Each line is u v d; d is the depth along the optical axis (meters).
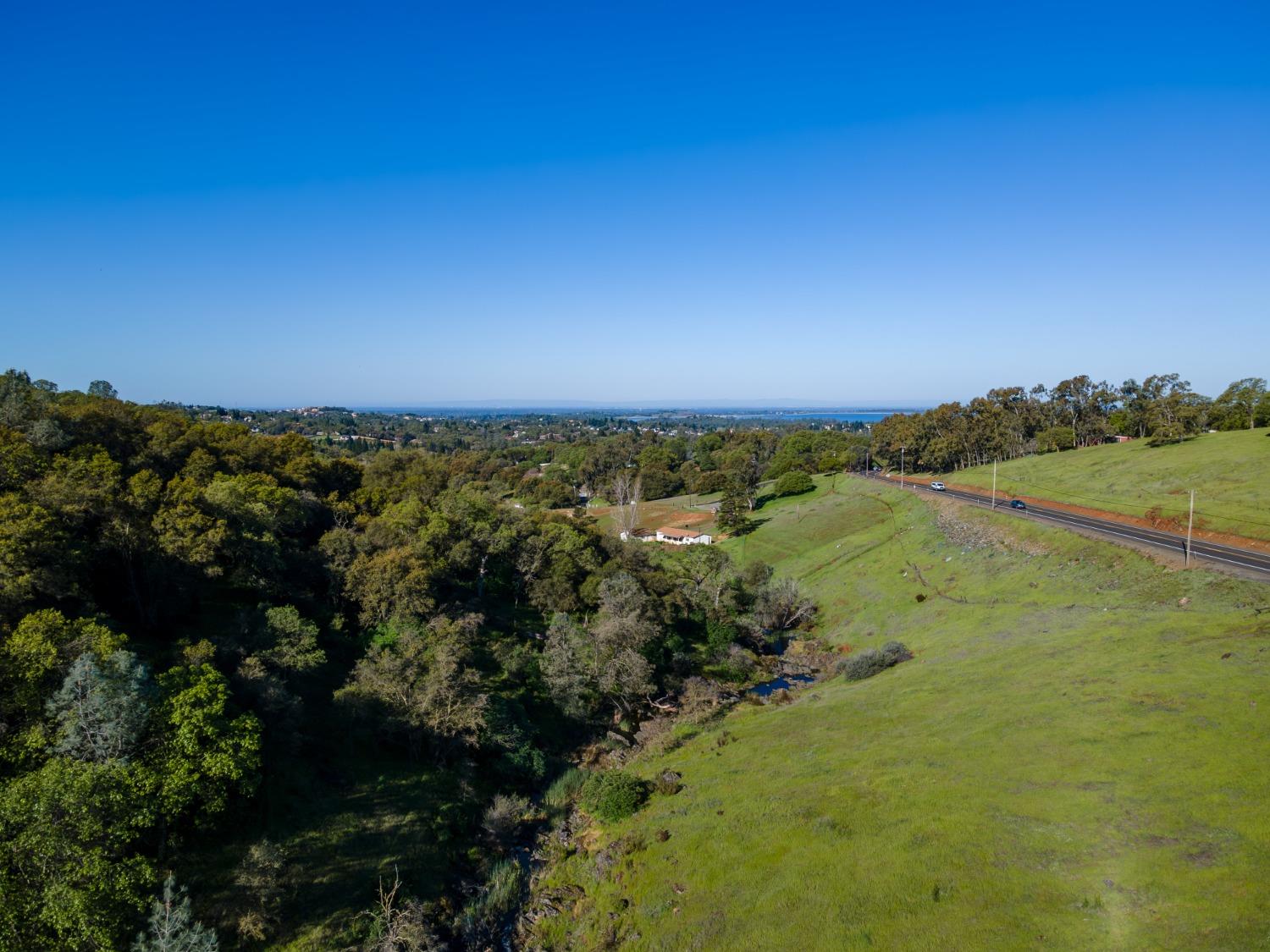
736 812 36.41
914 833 30.42
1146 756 31.70
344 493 92.94
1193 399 125.75
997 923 24.09
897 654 60.09
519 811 42.28
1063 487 108.31
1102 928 22.81
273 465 83.94
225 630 48.75
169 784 28.48
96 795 24.97
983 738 37.69
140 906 24.22
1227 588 51.66
